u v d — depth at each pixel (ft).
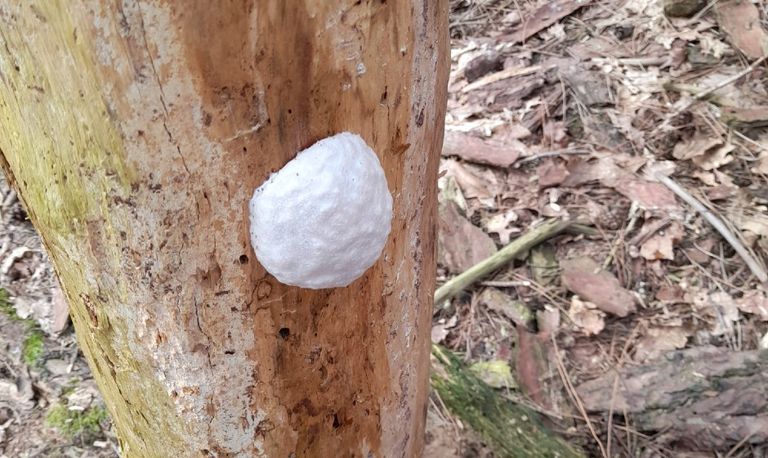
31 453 1.66
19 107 0.71
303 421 0.99
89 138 0.67
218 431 0.92
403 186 0.90
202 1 0.60
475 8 3.17
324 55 0.70
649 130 2.47
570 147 2.45
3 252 2.08
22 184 0.84
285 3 0.64
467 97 2.74
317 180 0.73
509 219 2.30
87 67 0.62
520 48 2.90
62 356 1.85
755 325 1.95
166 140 0.66
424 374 1.20
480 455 1.66
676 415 1.75
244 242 0.77
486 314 2.07
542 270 2.15
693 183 2.31
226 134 0.68
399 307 1.01
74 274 0.84
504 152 2.46
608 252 2.17
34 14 0.61
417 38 0.79
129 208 0.71
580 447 1.75
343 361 0.97
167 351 0.83
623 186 2.31
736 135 2.41
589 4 3.01
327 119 0.74
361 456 1.13
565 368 1.91
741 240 2.11
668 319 1.99
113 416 1.08
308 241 0.75
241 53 0.64
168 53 0.61
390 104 0.80
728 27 2.79
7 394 1.77
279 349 0.88
